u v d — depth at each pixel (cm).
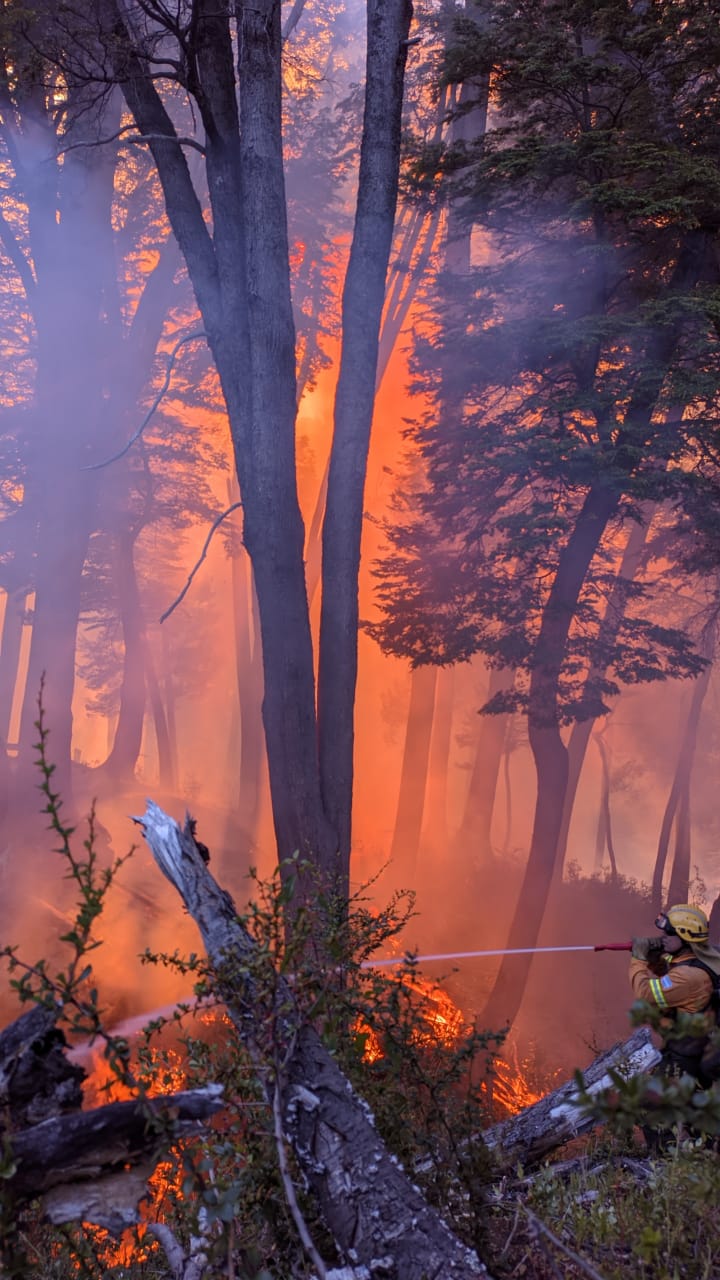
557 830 1465
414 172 1405
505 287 1365
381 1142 243
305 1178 241
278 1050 242
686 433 1302
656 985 385
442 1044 324
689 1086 185
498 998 1465
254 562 985
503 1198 313
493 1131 406
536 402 1334
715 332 1280
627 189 1179
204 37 1016
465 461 1391
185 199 1047
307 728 968
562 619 1391
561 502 1389
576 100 1281
